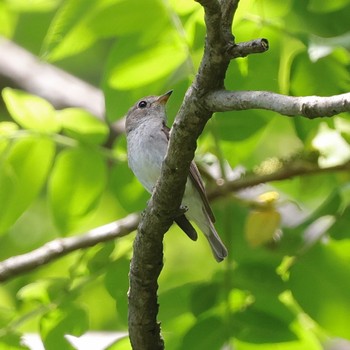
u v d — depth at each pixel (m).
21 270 11.19
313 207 12.52
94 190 10.97
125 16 9.83
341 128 11.12
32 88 15.30
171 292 10.32
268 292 10.27
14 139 10.82
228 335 10.10
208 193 10.94
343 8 11.05
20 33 16.09
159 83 10.40
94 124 10.89
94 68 18.11
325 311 10.15
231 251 10.75
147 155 10.84
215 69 7.08
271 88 10.22
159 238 8.05
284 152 13.24
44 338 9.90
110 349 9.84
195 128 7.32
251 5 9.83
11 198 10.86
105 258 10.56
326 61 10.13
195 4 9.82
